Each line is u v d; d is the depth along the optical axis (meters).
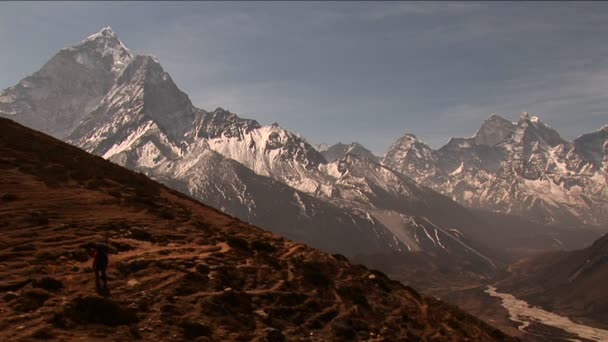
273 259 45.16
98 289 30.64
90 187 58.34
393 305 44.81
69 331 25.19
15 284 29.89
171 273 35.84
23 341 23.23
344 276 47.84
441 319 46.16
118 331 26.16
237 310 32.84
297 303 37.19
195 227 52.38
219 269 38.44
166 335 26.92
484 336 47.12
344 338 33.56
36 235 40.56
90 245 38.75
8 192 50.78
